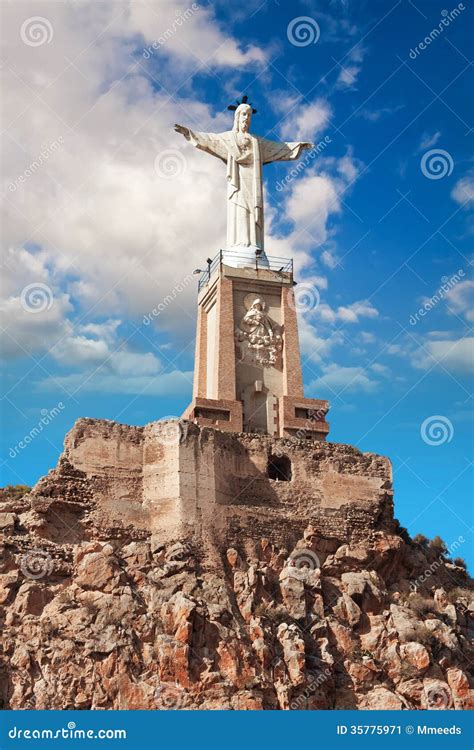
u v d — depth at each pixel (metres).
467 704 60.16
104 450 63.44
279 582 62.31
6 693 54.28
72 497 61.97
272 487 65.44
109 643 56.22
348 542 65.81
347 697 59.22
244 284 72.25
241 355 70.69
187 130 74.25
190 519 61.81
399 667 60.59
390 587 66.50
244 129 76.12
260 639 58.50
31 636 56.16
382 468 68.69
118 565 59.72
